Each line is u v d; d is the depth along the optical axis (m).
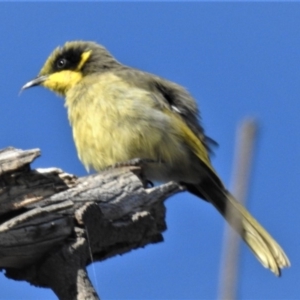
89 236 9.27
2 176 8.48
